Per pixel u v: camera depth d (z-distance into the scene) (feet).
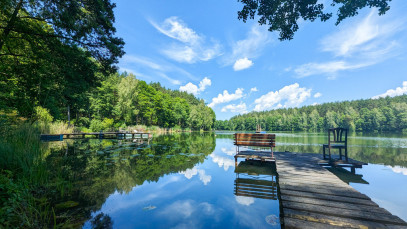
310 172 17.62
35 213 8.63
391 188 14.67
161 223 8.32
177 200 11.32
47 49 23.32
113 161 23.04
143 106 142.00
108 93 109.19
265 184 15.10
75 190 12.59
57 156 25.12
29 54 23.25
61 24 22.59
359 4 17.17
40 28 22.85
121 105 112.57
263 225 8.23
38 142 21.72
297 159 24.56
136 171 18.44
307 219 8.23
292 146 47.21
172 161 24.38
